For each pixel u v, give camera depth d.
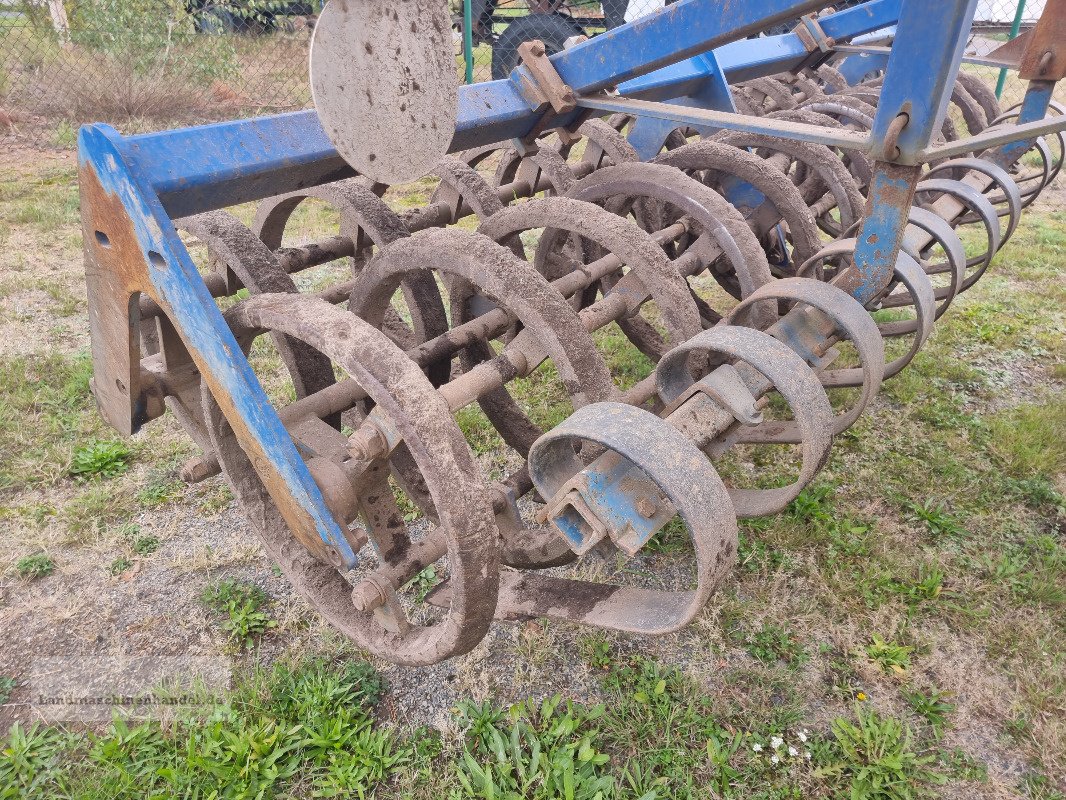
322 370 2.37
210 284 2.54
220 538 2.77
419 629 1.82
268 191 1.91
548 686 2.22
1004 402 3.68
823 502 2.97
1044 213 6.63
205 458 2.22
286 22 10.34
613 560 2.69
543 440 1.51
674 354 1.82
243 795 1.88
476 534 1.46
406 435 1.42
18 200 6.15
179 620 2.43
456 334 2.22
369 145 1.49
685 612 1.50
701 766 2.01
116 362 2.03
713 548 1.40
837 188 3.10
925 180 3.10
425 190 7.01
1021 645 2.36
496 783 1.95
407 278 2.45
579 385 1.84
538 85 2.32
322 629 2.38
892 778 1.97
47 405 3.46
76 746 2.02
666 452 1.41
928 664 2.31
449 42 1.59
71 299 4.48
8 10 9.30
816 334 2.06
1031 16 9.66
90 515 2.86
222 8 9.47
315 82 1.35
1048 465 3.15
